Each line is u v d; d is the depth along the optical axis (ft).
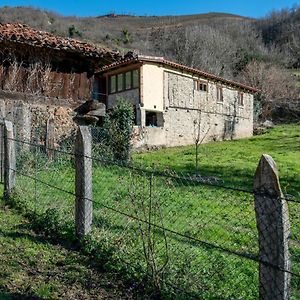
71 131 51.13
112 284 13.73
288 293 9.68
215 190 28.50
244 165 47.78
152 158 54.49
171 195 24.52
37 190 25.46
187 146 73.97
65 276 14.15
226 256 15.87
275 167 9.82
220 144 76.84
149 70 69.87
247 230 19.79
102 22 256.73
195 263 14.65
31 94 49.47
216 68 149.07
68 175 31.78
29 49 50.34
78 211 17.39
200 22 264.52
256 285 13.37
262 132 100.73
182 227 19.34
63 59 53.16
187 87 77.97
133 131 58.49
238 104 94.02
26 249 16.46
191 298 12.25
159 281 13.05
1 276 13.70
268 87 128.77
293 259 15.60
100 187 26.91
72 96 53.72
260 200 10.00
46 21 224.94
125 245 15.79
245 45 194.39
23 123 44.11
